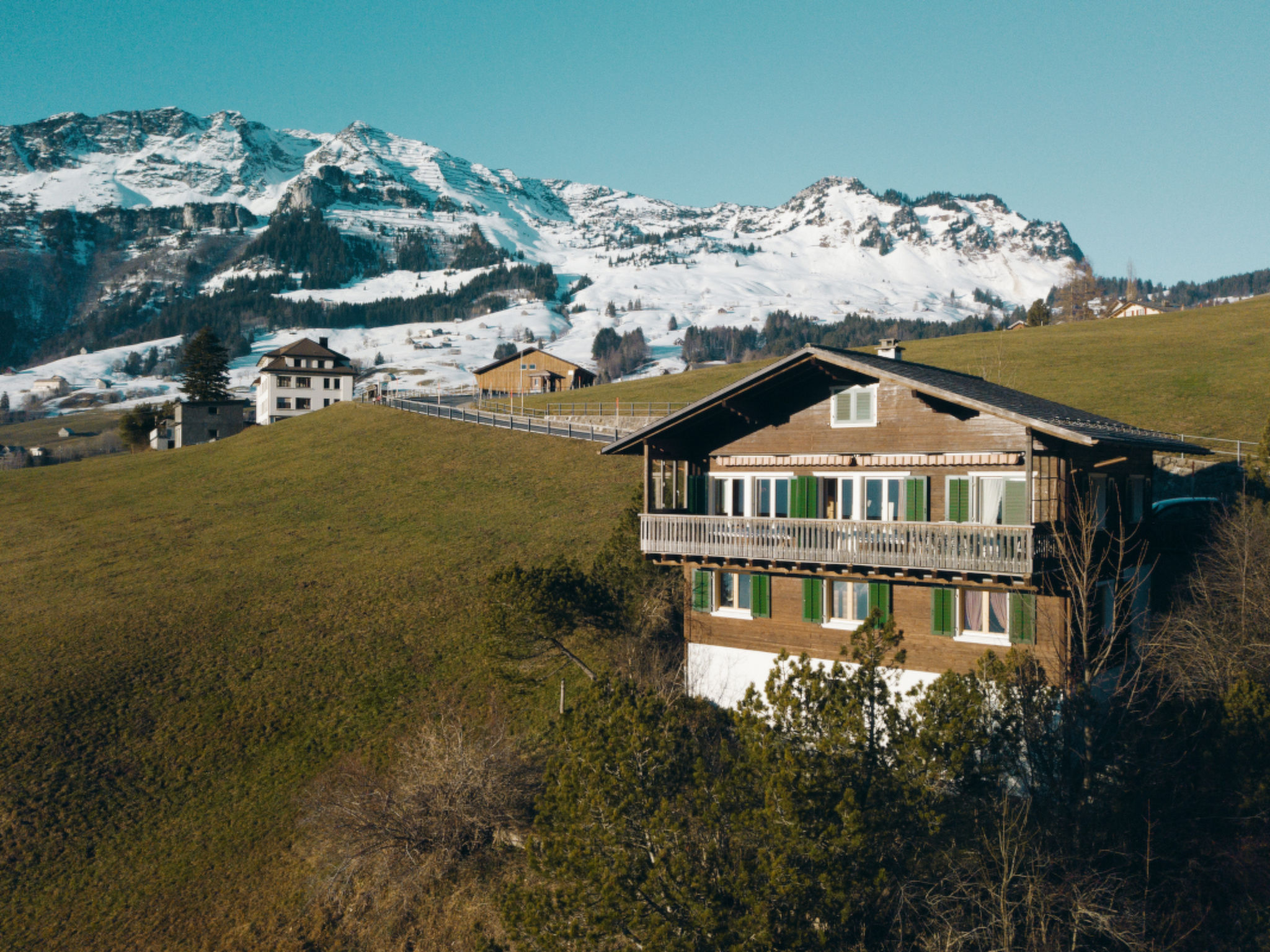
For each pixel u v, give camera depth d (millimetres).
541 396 98812
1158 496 43688
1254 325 74625
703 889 16234
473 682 35812
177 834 28703
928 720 17516
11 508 72312
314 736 33344
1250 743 17891
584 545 48219
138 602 46656
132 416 126062
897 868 16953
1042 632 23406
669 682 29266
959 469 24938
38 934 24953
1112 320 93000
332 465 72312
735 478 28969
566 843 17953
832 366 26906
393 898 24828
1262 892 16609
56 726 33969
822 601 26547
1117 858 17531
